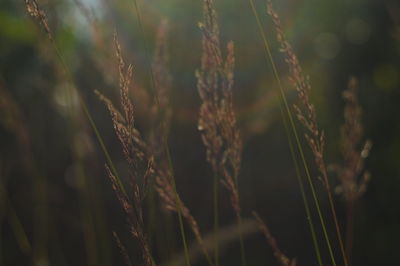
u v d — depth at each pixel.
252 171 4.40
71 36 2.71
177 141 4.11
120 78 1.14
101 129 3.87
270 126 4.41
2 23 3.22
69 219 3.50
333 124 4.84
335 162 4.39
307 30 5.50
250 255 4.05
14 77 3.63
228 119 1.44
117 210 3.91
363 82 5.28
